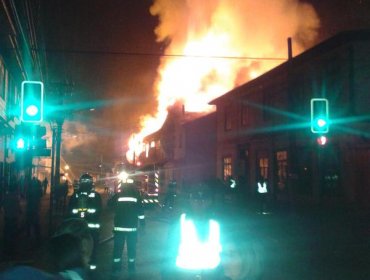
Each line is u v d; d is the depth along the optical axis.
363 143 21.67
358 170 21.92
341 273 10.41
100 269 11.01
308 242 15.34
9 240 13.07
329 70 24.16
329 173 24.05
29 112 11.46
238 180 32.78
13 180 27.72
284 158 28.64
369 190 21.25
